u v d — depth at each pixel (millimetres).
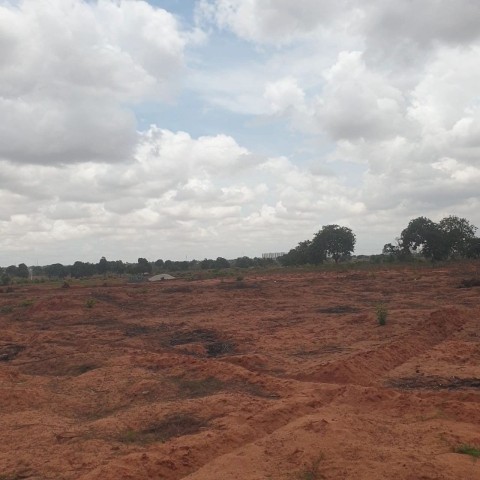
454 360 13359
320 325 19750
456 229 59625
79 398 10812
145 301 31438
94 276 75688
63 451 7617
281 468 6434
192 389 11094
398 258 64375
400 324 18281
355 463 6309
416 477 5887
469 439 7266
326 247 71312
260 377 11352
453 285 33062
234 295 32656
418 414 8680
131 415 9188
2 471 7008
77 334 19781
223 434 7738
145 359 13602
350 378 11570
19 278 71375
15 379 12500
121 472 6480
